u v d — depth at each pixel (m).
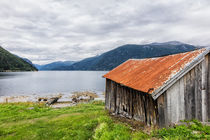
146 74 8.00
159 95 5.92
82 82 75.62
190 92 6.59
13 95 39.41
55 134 8.34
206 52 6.57
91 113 12.72
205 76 6.88
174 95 6.32
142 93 7.63
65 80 86.81
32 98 35.12
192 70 6.63
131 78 8.68
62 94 40.97
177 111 6.37
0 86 56.34
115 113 11.30
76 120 10.82
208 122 6.68
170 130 5.80
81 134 7.78
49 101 29.42
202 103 6.82
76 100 31.81
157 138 5.68
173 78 5.99
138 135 6.40
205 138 5.04
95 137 6.91
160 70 7.43
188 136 5.15
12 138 8.10
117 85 11.13
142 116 7.61
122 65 13.59
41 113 14.48
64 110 16.44
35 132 8.84
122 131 6.95
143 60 11.47
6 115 13.52
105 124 8.03
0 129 9.69
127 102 9.45
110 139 6.23
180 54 8.07
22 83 67.31
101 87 56.50
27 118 12.48
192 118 6.63
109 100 12.75
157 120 6.25
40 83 69.00
